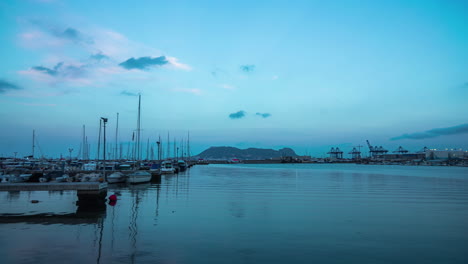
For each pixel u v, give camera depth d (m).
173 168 72.50
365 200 26.66
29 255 11.73
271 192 32.97
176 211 20.89
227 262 11.07
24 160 84.62
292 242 13.56
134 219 18.25
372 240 13.92
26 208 22.27
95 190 22.81
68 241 13.59
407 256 11.84
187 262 11.06
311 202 25.31
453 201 26.22
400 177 66.00
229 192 32.88
